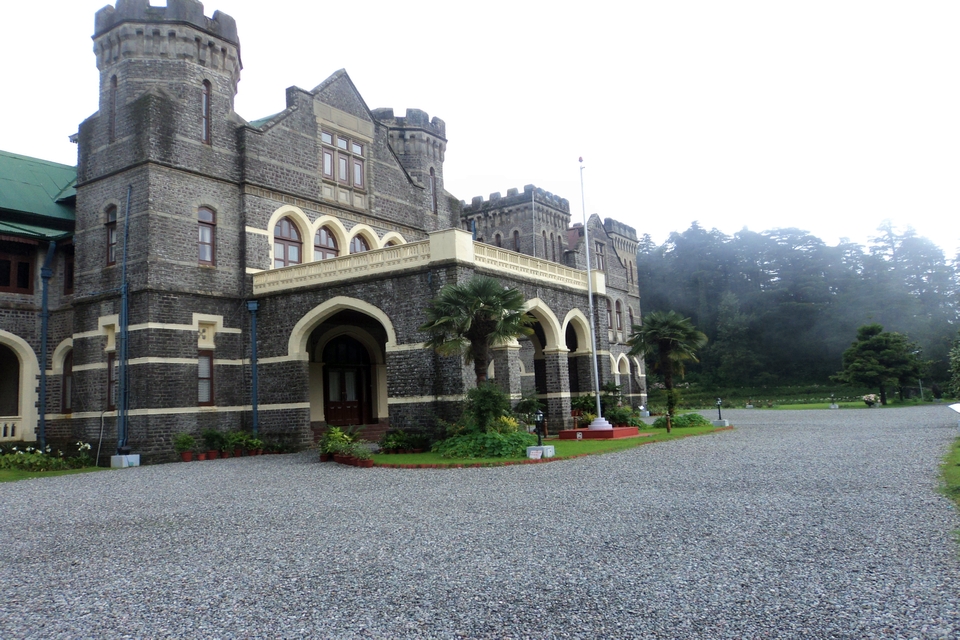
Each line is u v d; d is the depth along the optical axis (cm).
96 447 2383
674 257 10325
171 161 2417
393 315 2269
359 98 3170
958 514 959
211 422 2450
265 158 2706
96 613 662
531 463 1756
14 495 1530
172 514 1199
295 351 2488
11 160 3016
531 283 2538
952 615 573
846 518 959
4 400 2770
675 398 3097
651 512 1055
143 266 2322
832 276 9112
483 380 1977
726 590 661
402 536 945
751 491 1220
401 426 2216
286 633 590
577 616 606
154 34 2486
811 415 4097
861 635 539
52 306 2758
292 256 2812
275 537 973
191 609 664
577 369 2928
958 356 2472
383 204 3225
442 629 587
